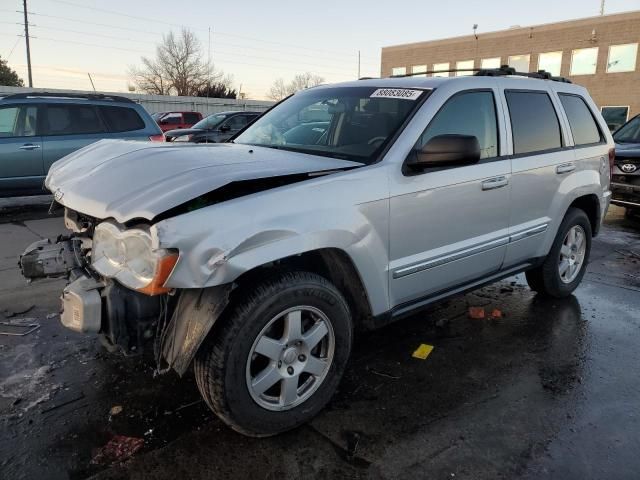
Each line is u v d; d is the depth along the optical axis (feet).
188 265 7.57
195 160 9.45
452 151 9.86
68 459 8.42
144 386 10.61
